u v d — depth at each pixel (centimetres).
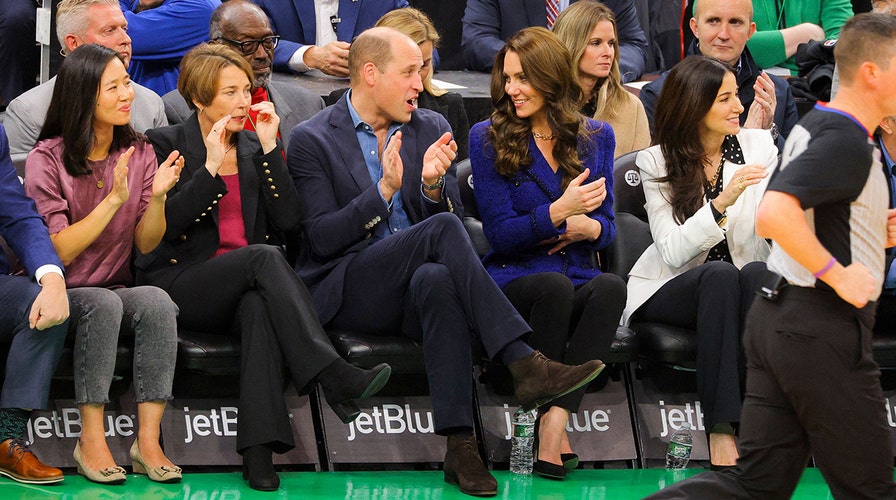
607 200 1538
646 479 1461
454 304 1357
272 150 1457
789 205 942
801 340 965
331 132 1527
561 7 2112
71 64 1395
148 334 1345
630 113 1808
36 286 1315
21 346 1296
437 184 1466
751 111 1797
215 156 1412
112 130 1437
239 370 1401
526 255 1509
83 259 1408
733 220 1548
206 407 1452
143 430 1359
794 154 966
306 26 1994
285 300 1355
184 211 1408
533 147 1516
